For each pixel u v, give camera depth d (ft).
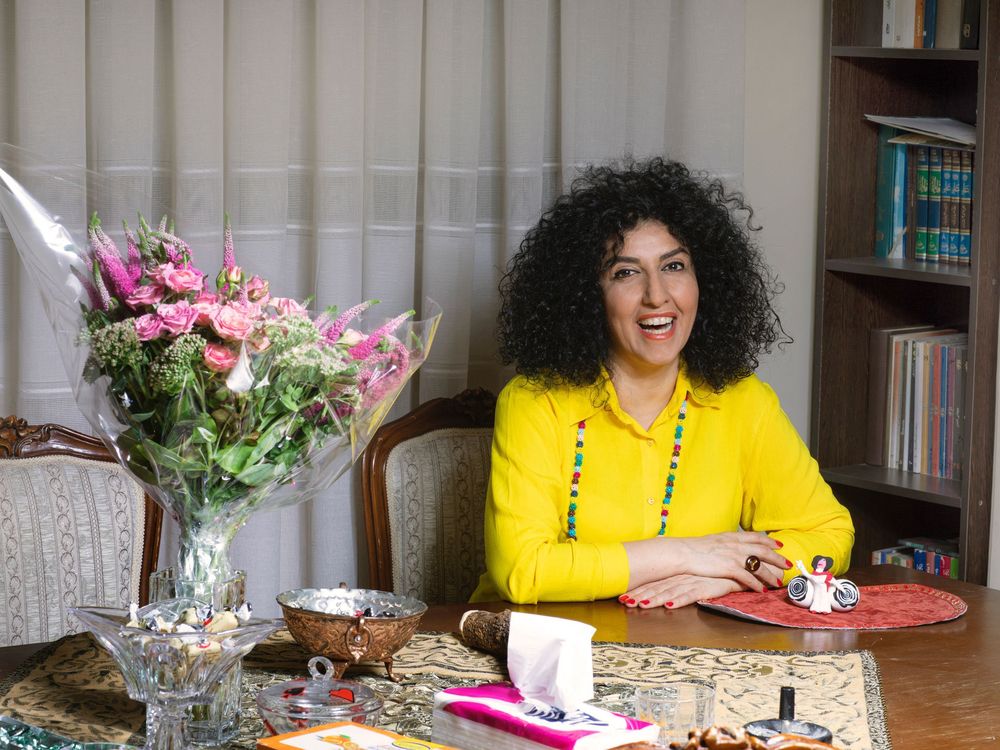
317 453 4.68
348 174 8.54
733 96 9.82
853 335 10.60
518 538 6.69
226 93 8.31
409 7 8.64
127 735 4.51
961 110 10.74
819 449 10.48
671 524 7.20
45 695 4.88
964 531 9.45
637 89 9.63
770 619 6.06
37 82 7.66
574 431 7.16
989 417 9.41
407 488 7.80
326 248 8.58
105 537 6.79
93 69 7.91
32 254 4.51
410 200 8.85
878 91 10.55
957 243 10.02
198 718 4.46
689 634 5.87
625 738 4.00
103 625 4.07
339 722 4.14
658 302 6.94
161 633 4.03
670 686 4.32
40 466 6.74
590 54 9.35
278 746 3.86
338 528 8.83
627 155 9.64
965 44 9.57
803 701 4.90
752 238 10.35
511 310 7.54
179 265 4.56
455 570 7.95
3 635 6.56
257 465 4.49
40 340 7.87
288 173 8.72
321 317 4.74
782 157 10.44
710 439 7.30
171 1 8.20
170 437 4.38
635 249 7.00
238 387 4.23
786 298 10.61
